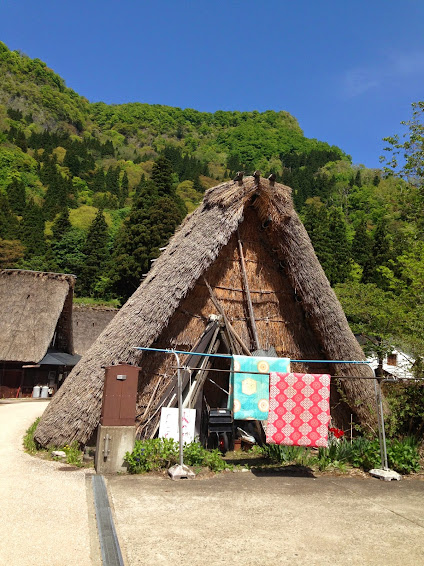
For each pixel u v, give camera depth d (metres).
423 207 16.36
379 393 7.21
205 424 8.84
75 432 7.38
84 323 28.05
